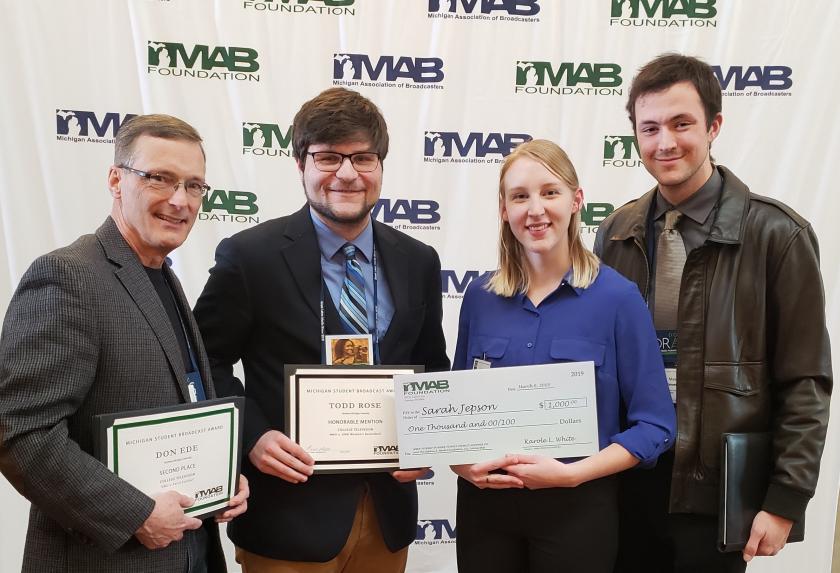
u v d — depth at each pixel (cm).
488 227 270
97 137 257
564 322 149
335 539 154
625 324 147
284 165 264
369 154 157
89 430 123
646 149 167
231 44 259
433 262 182
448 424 146
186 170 136
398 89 265
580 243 154
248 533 160
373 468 153
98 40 255
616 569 178
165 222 136
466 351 169
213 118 261
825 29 259
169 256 264
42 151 256
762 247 159
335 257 166
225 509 138
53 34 253
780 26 260
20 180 255
